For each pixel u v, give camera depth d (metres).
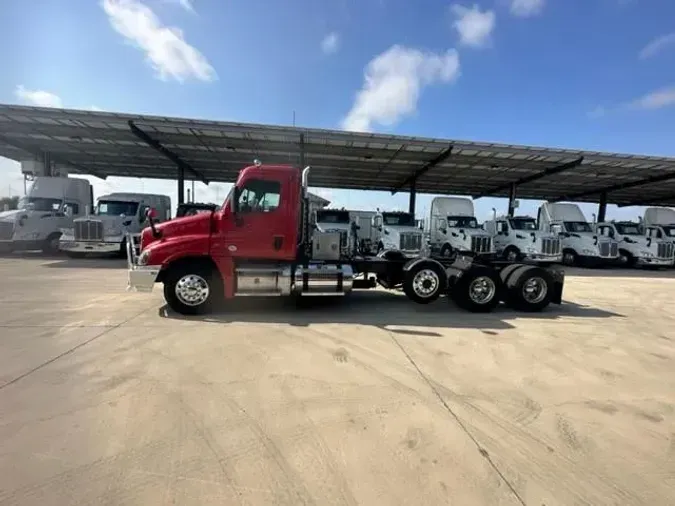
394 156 18.78
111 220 15.09
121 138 17.31
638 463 2.72
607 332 6.22
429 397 3.63
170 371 4.06
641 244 19.14
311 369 4.22
